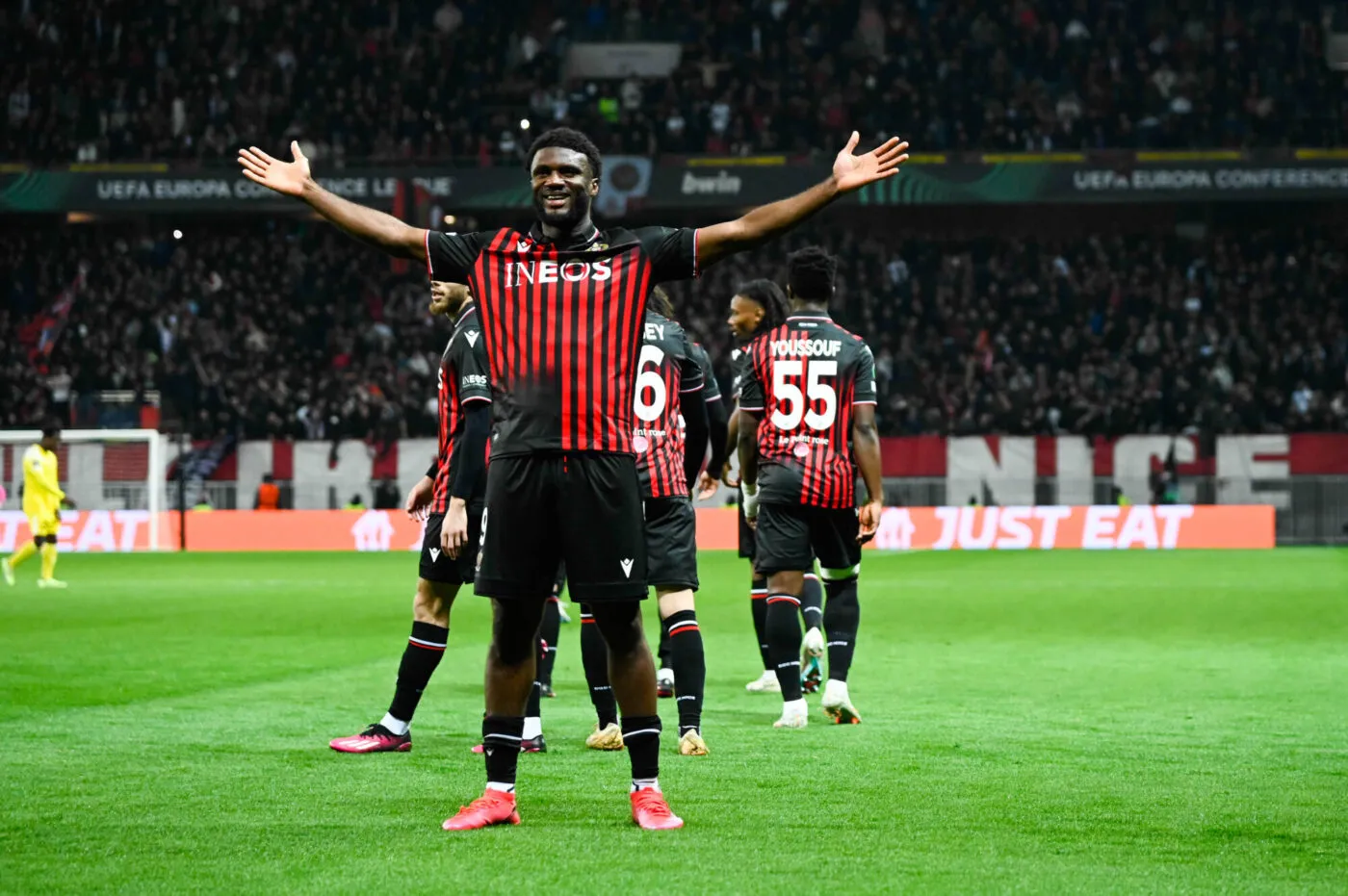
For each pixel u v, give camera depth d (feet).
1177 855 24.30
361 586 104.53
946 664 56.08
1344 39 212.43
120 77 208.85
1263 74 208.03
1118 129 203.00
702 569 127.24
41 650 61.46
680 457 36.83
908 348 197.36
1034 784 30.78
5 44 208.44
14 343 205.26
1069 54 213.25
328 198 26.03
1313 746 36.06
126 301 204.85
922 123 205.26
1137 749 35.58
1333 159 189.78
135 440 176.86
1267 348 196.95
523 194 193.57
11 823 26.76
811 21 221.46
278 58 212.43
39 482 106.63
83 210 194.39
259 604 87.56
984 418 187.73
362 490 181.88
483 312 26.03
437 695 46.98
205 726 39.70
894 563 132.26
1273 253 211.00
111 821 26.94
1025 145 200.13
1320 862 23.82
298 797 29.45
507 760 26.86
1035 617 78.18
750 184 194.29
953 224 220.43
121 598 93.45
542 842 25.09
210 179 195.00
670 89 212.43
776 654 39.88
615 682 26.84
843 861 23.66
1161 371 192.03
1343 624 73.92
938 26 215.31
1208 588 99.30
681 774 32.09
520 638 26.71
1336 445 174.70
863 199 196.24
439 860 23.68
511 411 26.00
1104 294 206.28
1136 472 177.88
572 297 25.81
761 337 41.52
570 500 25.81
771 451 40.52
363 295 210.59
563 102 209.97
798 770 32.58
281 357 200.85
